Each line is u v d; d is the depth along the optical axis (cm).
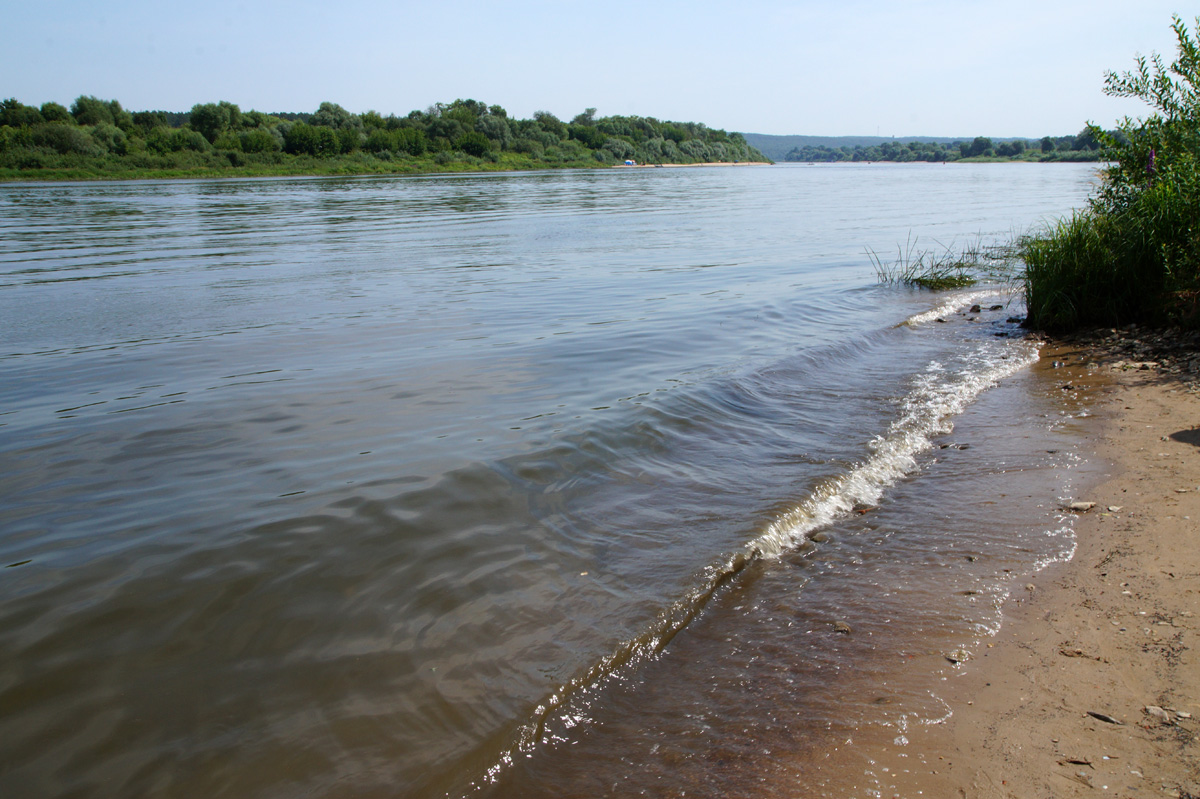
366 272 1481
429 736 271
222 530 409
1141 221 875
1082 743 258
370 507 436
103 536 404
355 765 258
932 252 1647
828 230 2256
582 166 10862
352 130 8481
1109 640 314
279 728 273
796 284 1296
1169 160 937
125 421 598
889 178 7200
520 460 506
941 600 357
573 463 508
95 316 1052
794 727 276
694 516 438
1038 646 316
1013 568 381
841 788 245
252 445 540
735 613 352
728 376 720
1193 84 955
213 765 256
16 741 264
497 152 9881
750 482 486
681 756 263
